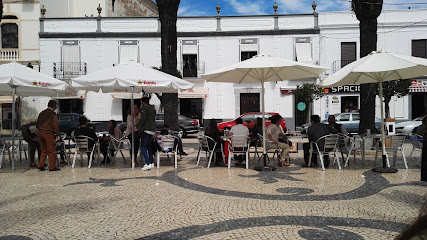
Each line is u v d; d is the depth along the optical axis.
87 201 5.91
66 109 27.58
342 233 4.26
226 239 4.11
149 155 9.44
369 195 6.11
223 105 27.45
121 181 7.62
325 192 6.38
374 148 11.65
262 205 5.55
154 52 27.62
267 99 27.23
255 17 27.38
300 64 8.12
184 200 5.93
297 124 27.41
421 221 1.29
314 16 27.05
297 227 4.50
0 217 5.04
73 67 27.36
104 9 31.41
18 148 11.38
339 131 10.29
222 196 6.18
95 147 10.21
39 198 6.14
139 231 4.42
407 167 8.85
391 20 26.64
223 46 27.47
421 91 26.27
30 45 27.38
